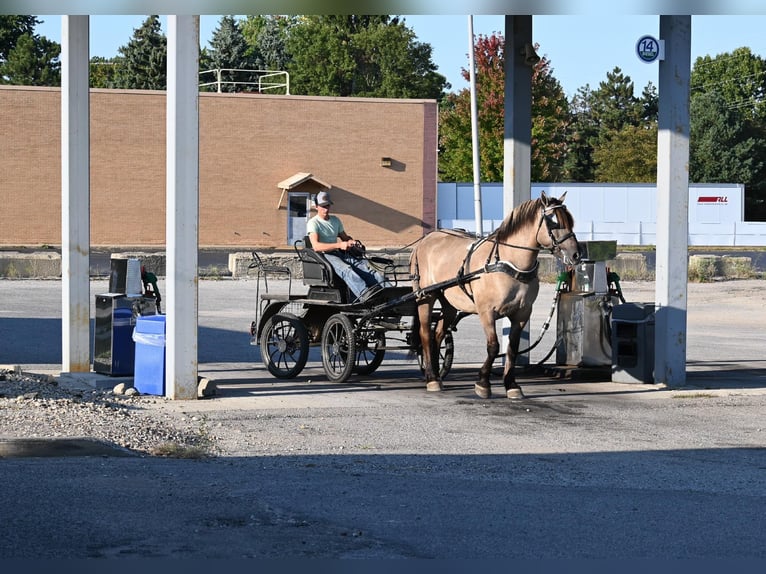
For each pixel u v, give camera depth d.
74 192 14.61
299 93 94.56
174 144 12.69
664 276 14.39
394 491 8.14
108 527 6.88
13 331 19.47
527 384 14.72
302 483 8.34
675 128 14.20
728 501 8.03
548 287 31.02
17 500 7.48
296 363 14.83
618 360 14.89
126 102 53.38
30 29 100.44
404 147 58.03
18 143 52.12
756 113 102.94
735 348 19.72
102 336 14.37
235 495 7.85
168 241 12.80
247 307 24.78
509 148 15.93
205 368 15.97
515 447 10.13
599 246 15.13
